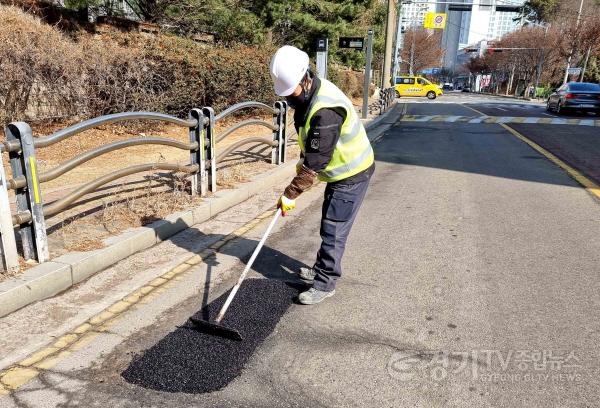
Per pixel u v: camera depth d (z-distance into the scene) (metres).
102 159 7.33
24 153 3.24
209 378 2.53
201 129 5.31
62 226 4.22
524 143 11.25
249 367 2.63
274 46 14.98
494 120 17.19
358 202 3.25
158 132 9.58
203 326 2.93
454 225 5.07
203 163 5.45
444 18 33.25
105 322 3.07
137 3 12.72
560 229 4.91
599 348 2.81
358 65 27.16
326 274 3.33
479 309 3.27
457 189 6.70
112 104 8.98
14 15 7.78
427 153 9.95
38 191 3.38
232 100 11.92
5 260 3.24
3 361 2.64
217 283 3.69
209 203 5.25
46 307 3.20
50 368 2.60
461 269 3.93
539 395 2.42
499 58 67.00
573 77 52.34
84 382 2.49
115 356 2.72
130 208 4.82
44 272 3.32
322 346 2.84
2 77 7.12
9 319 3.02
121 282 3.63
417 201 6.06
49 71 7.73
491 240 4.60
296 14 16.62
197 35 14.22
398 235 4.76
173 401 2.36
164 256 4.15
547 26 51.38
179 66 9.88
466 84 104.38
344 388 2.47
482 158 9.25
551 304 3.33
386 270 3.92
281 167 7.29
